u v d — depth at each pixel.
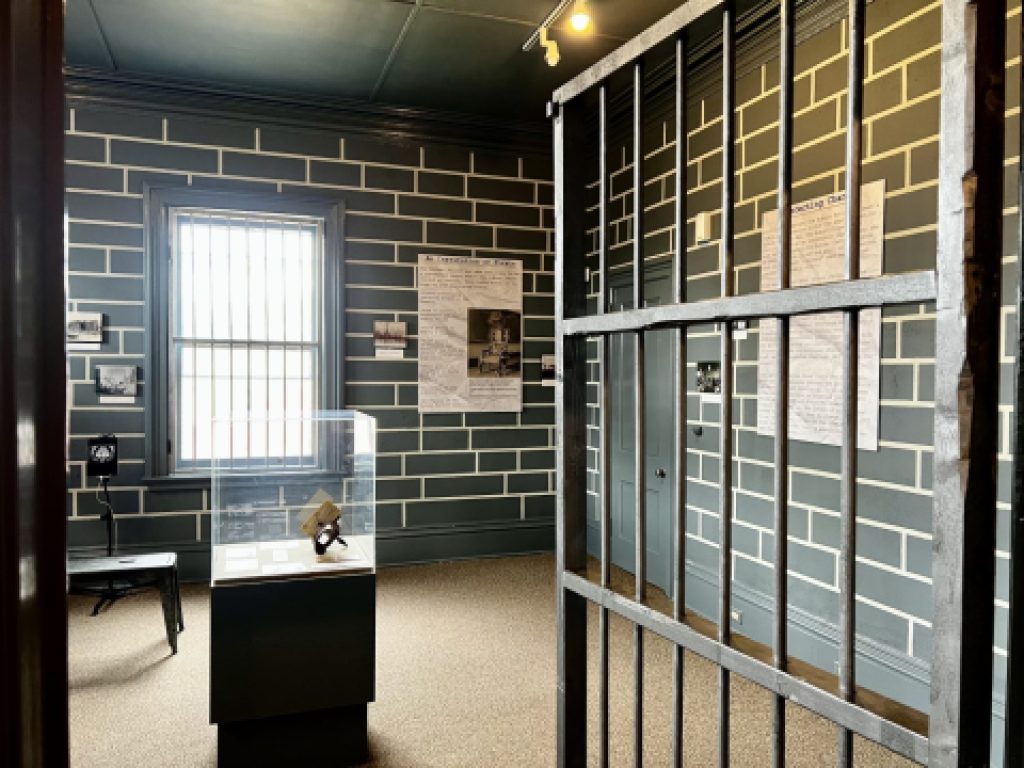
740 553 3.53
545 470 5.17
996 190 0.69
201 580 4.37
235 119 4.39
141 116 4.23
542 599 4.17
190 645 3.44
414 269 4.82
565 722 1.34
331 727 2.37
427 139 4.81
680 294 1.08
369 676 2.38
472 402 4.97
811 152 3.08
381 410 4.76
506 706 2.85
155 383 4.27
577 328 1.30
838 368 2.90
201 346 4.45
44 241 0.49
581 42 3.74
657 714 2.75
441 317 4.88
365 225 4.70
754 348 3.41
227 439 2.96
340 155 4.63
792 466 3.17
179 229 4.39
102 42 3.73
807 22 3.07
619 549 4.72
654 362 4.27
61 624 0.51
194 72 4.09
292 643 2.29
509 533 5.08
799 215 3.13
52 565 0.50
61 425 0.51
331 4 3.36
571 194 1.36
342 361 4.63
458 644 3.50
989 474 0.69
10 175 0.46
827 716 0.83
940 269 0.71
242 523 2.81
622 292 4.62
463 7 3.38
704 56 3.61
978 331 0.69
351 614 2.36
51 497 0.50
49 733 0.50
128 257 4.23
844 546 0.84
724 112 1.00
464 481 4.97
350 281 4.68
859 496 2.82
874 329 2.74
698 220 3.75
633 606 1.15
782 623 0.92
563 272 1.36
